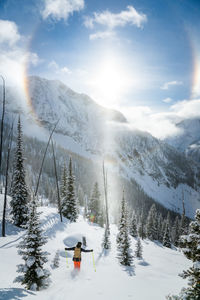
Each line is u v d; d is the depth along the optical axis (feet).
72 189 137.90
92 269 45.42
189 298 20.52
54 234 91.40
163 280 41.96
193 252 23.06
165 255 92.89
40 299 22.33
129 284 32.50
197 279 21.68
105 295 24.63
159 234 255.70
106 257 69.82
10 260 48.39
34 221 31.76
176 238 234.17
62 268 45.85
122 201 104.68
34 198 33.09
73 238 87.61
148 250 101.96
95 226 141.69
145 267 61.16
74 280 31.94
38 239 31.19
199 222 23.57
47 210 131.75
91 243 89.76
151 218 239.50
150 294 27.45
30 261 29.14
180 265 73.00
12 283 30.71
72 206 134.82
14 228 88.69
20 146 99.55
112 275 39.63
